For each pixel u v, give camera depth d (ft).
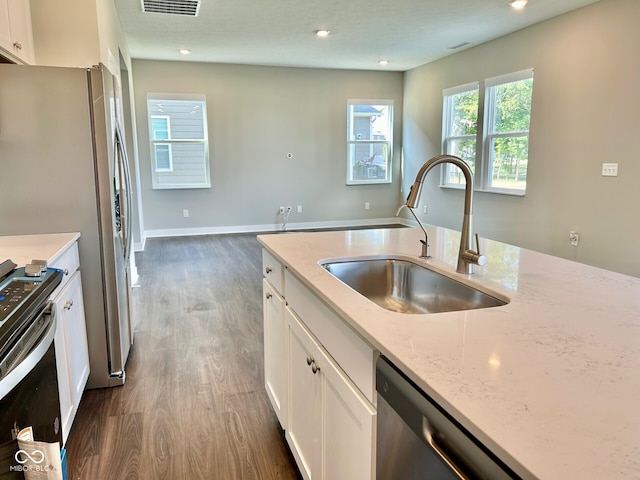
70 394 6.64
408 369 2.89
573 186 15.38
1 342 3.84
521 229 17.78
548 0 13.91
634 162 13.37
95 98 7.57
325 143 25.52
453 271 5.34
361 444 3.77
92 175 7.73
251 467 6.19
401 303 6.27
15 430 4.14
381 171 26.96
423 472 2.86
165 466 6.20
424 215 24.75
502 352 3.10
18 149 7.47
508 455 2.06
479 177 19.98
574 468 1.94
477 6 14.47
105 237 7.89
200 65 22.81
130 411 7.54
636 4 12.98
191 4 13.88
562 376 2.76
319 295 4.52
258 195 24.85
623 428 2.22
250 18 15.46
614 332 3.46
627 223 13.71
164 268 17.10
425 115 24.13
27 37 9.27
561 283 4.81
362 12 14.98
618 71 13.61
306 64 23.66
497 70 18.58
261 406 7.72
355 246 6.80
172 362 9.35
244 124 23.97
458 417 2.41
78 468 6.14
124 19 15.34
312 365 4.90
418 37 18.21
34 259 5.86
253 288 14.53
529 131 17.08
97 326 8.09
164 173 23.24
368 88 25.70
